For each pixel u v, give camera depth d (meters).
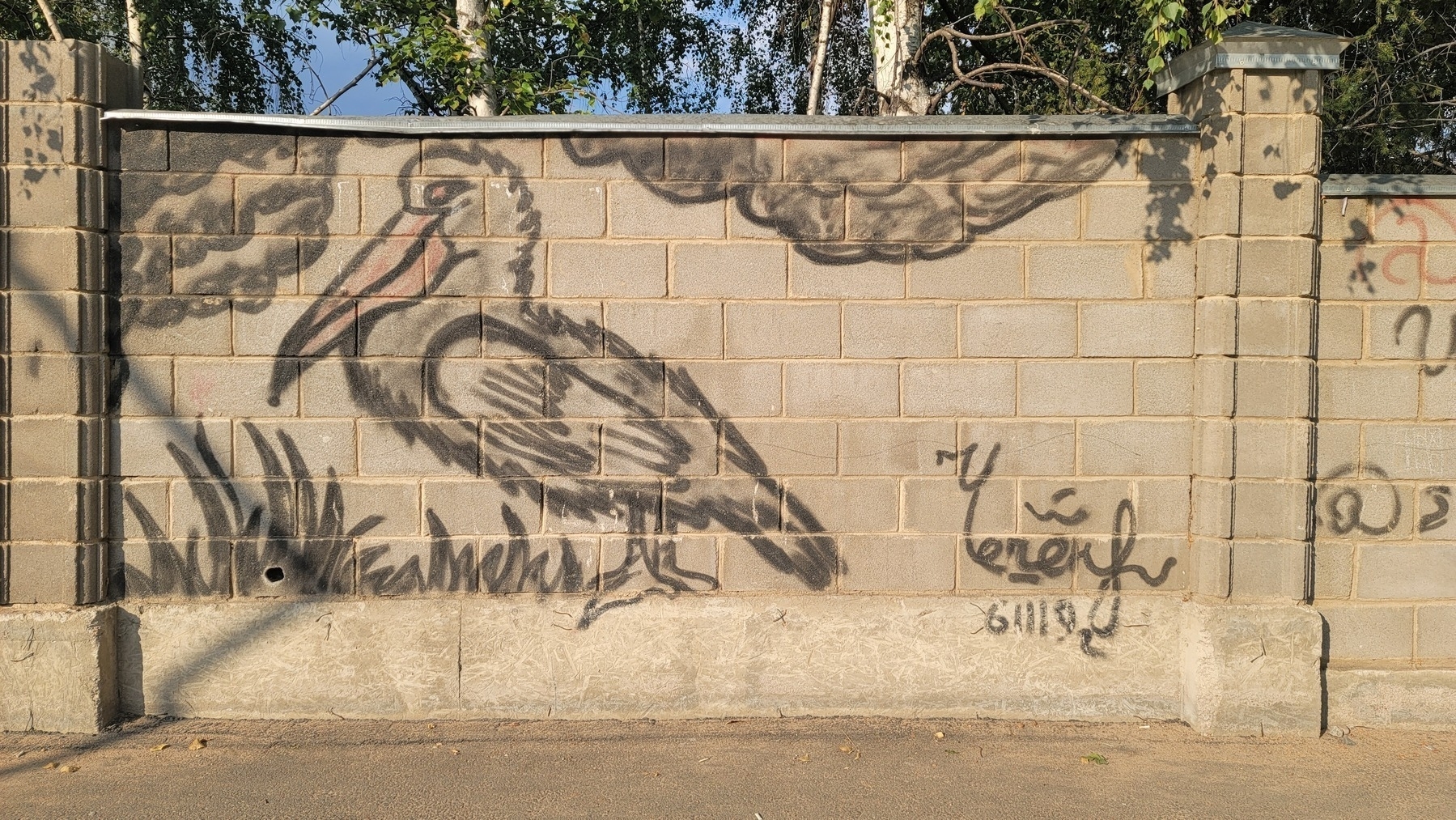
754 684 4.66
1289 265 4.57
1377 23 8.04
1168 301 4.67
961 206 4.67
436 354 4.62
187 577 4.60
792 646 4.66
